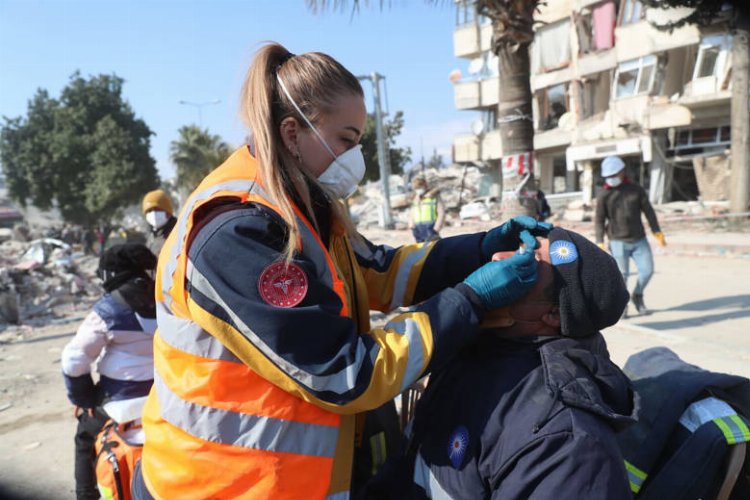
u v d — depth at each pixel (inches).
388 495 65.8
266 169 53.8
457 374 63.3
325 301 53.3
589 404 52.2
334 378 51.1
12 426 177.0
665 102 903.7
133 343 104.0
